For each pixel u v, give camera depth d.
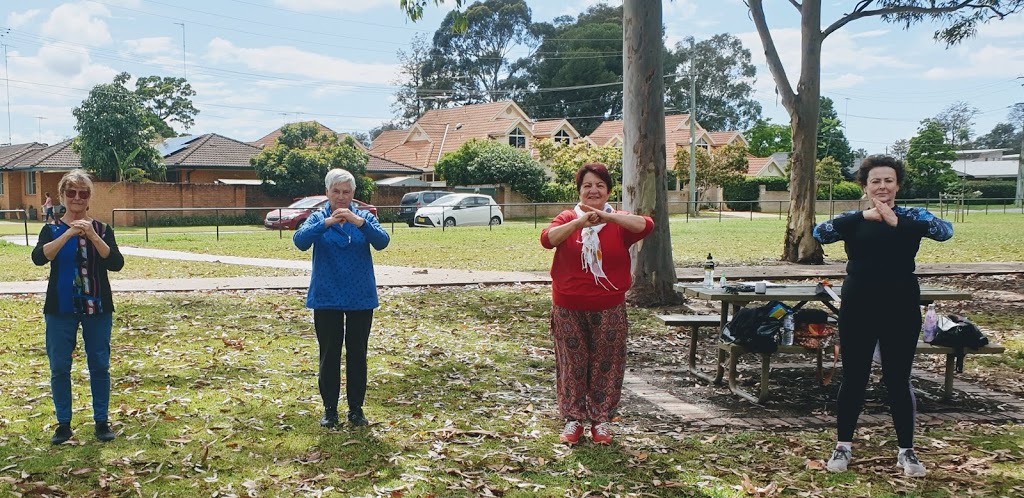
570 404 5.27
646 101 11.16
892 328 4.67
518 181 42.47
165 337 8.77
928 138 61.25
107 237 5.11
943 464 4.89
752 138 76.44
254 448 5.06
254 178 41.84
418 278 14.23
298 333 9.12
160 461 4.79
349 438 5.27
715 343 9.02
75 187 4.95
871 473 4.73
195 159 39.50
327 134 41.72
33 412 5.76
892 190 4.66
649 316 10.73
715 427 5.70
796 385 6.95
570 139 54.62
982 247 22.30
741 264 17.58
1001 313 11.09
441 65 77.12
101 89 36.59
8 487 4.32
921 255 19.97
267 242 23.67
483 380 7.06
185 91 60.59
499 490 4.41
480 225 34.41
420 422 5.68
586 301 5.11
